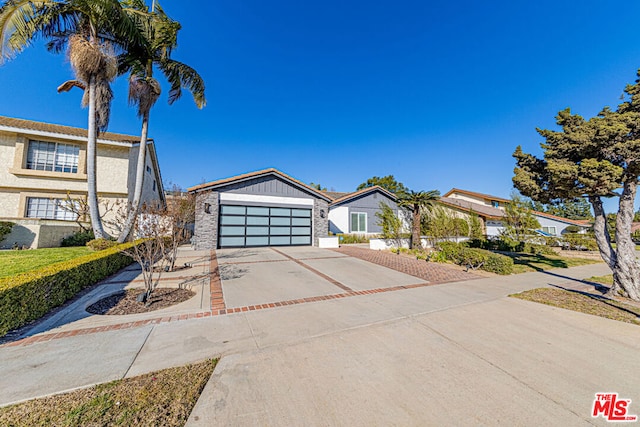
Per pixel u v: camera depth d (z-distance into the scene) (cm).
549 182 715
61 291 506
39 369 296
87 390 262
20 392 256
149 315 470
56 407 237
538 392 272
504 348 367
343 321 459
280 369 306
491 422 229
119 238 1026
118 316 462
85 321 438
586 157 647
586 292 682
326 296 612
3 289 372
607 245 670
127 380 280
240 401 250
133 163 1605
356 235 2022
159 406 241
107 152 1459
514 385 283
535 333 419
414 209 1547
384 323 454
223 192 1429
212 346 359
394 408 244
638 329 438
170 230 787
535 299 607
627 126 587
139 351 341
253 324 439
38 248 1066
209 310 502
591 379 296
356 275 847
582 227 2573
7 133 1272
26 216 1283
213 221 1388
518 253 1585
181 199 931
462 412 241
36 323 424
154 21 1107
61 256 808
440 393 267
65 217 1345
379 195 2233
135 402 246
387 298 606
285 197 1588
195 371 299
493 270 945
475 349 363
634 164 582
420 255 1241
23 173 1262
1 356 323
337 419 229
